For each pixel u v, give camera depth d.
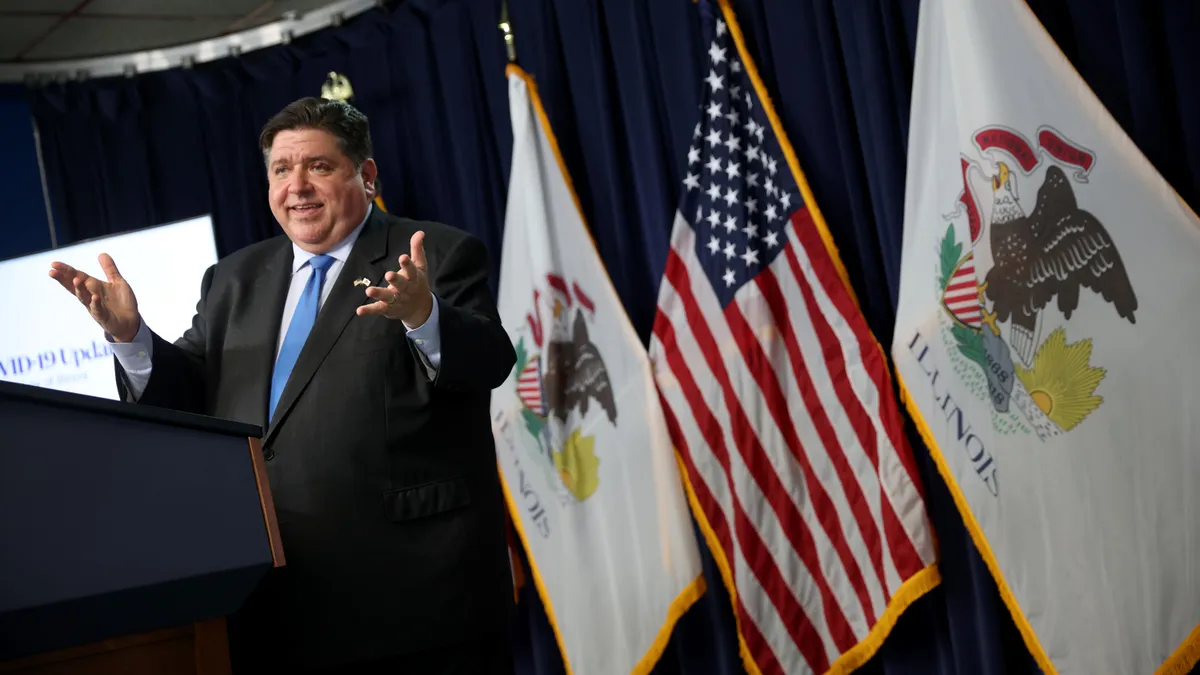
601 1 3.64
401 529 1.63
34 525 1.09
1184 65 2.38
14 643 1.10
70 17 4.24
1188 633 2.29
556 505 3.44
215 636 1.29
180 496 1.21
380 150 4.20
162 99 4.67
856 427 2.95
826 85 3.11
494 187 3.93
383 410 1.67
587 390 3.42
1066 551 2.46
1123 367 2.38
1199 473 2.27
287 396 1.68
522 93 3.60
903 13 2.94
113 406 1.18
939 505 2.85
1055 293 2.48
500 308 3.62
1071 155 2.47
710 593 3.30
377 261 1.80
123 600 1.13
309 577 1.60
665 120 3.48
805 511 3.03
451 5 4.01
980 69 2.60
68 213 4.67
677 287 3.25
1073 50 2.65
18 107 4.75
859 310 2.96
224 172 4.55
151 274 3.96
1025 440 2.53
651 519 3.26
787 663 2.99
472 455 1.74
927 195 2.74
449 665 1.67
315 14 4.37
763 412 3.08
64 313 4.00
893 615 2.81
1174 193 2.34
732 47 3.25
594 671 3.33
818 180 3.13
